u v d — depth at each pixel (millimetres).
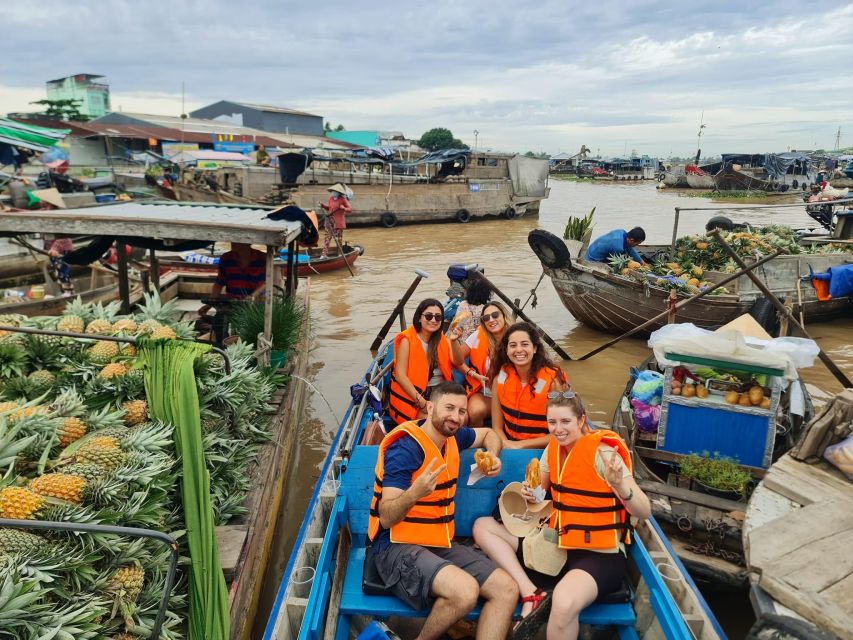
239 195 24328
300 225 6617
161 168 26750
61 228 5676
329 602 3193
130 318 5309
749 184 46188
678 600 3318
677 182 53031
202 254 13398
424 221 26031
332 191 17609
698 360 4891
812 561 3248
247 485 4543
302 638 2795
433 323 4965
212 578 3314
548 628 2949
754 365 4723
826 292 10188
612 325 10383
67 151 29125
